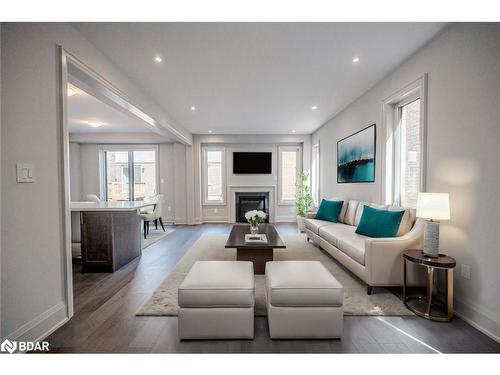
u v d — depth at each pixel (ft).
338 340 5.56
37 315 5.54
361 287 8.39
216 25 6.75
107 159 23.45
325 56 8.51
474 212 6.17
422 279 7.52
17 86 5.15
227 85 10.98
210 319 5.48
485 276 5.88
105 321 6.34
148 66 9.11
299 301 5.48
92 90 8.71
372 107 11.40
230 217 22.99
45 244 5.77
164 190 23.31
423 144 7.88
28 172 5.35
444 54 7.06
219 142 22.18
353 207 12.71
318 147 19.90
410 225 8.73
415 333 5.82
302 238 16.02
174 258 11.98
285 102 13.42
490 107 5.74
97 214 10.07
